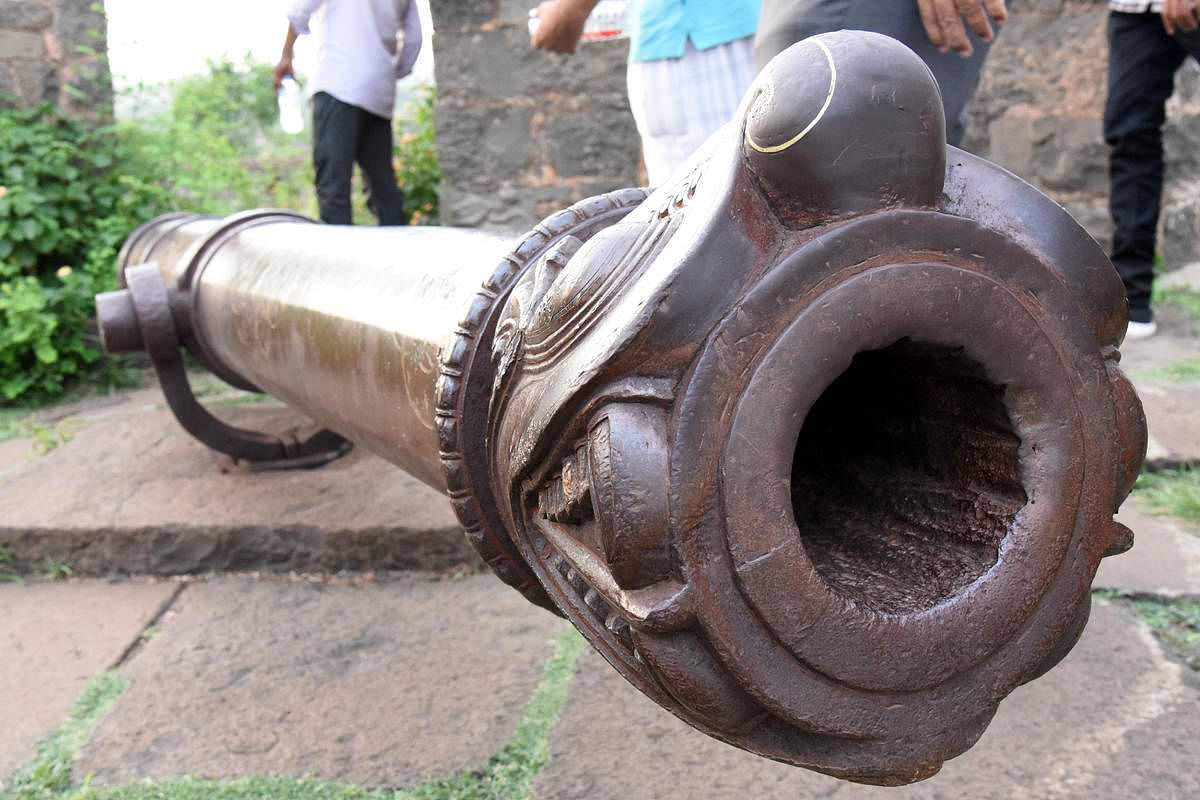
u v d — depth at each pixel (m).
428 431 1.31
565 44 2.08
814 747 0.82
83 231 4.61
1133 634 1.91
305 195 6.32
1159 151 3.44
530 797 1.57
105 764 1.73
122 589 2.45
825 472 1.08
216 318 2.40
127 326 2.66
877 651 0.77
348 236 1.89
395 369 1.38
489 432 1.00
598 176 4.74
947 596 0.80
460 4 4.64
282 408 3.39
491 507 1.16
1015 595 0.81
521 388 0.90
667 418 0.74
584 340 0.79
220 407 3.47
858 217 0.75
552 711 1.81
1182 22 3.00
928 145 0.75
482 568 2.42
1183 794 1.49
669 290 0.72
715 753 1.65
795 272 0.73
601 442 0.74
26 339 4.18
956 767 1.57
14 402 4.29
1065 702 1.72
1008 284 0.79
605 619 0.88
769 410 0.73
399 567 2.45
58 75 4.86
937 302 0.76
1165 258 4.31
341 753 1.72
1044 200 0.87
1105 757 1.58
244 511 2.56
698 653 0.77
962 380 0.85
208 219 3.30
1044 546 0.82
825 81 0.73
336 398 1.62
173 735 1.81
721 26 2.22
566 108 4.69
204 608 2.32
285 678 1.99
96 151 4.80
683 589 0.73
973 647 0.80
